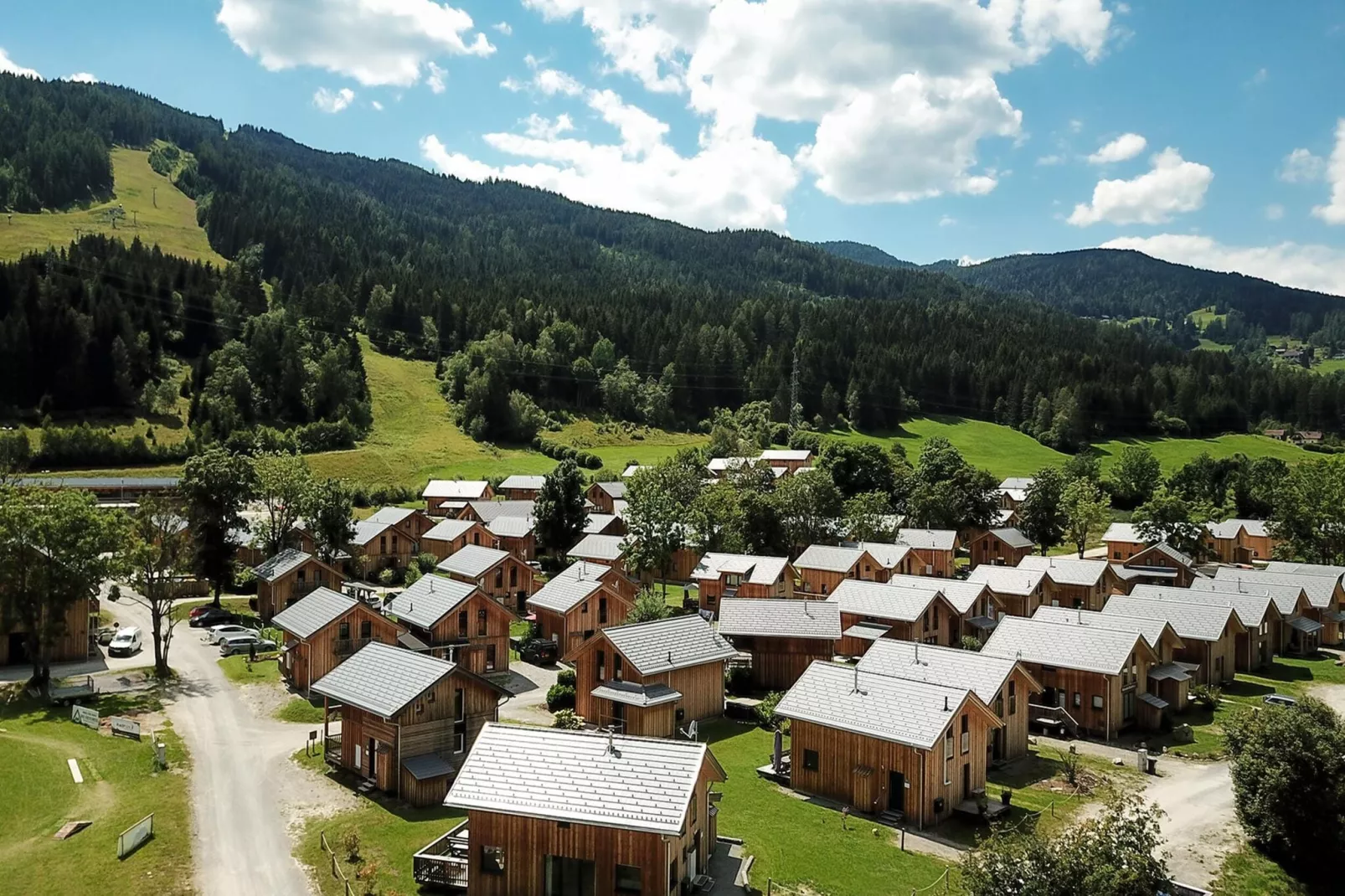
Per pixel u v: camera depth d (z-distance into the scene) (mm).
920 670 50969
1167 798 45656
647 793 32031
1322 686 69500
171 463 148000
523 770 33875
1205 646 67375
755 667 65312
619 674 54031
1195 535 120500
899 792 42188
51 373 157625
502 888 32469
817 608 67062
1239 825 42344
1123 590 94625
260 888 32875
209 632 76062
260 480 93062
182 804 40688
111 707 55375
